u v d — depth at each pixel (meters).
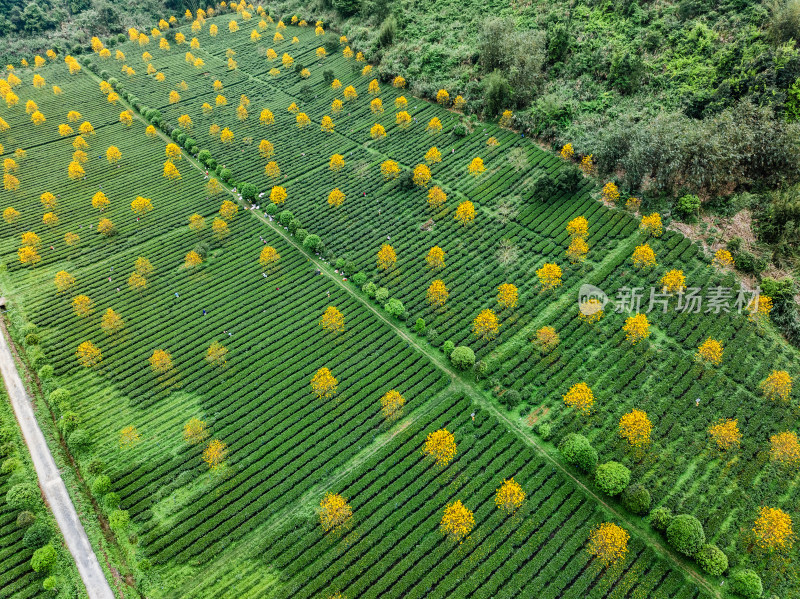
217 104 135.25
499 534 55.19
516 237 88.56
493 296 80.25
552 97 104.31
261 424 67.56
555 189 92.50
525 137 108.06
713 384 66.38
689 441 61.34
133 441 66.31
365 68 135.12
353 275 85.81
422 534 55.94
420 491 59.66
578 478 59.47
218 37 174.75
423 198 99.38
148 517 58.84
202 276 90.06
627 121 92.69
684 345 70.75
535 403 66.62
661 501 56.53
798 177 80.81
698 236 82.94
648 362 69.50
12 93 138.75
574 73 109.06
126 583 54.50
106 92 146.62
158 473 62.78
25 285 89.81
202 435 64.56
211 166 114.62
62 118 136.25
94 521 59.34
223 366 75.00
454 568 53.53
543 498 57.91
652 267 79.50
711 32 98.88
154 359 70.81
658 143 84.38
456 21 136.00
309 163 113.25
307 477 61.62
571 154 98.38
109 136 129.00
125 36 176.00
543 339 68.75
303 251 93.00
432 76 125.50
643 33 108.00
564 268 82.00
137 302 86.00
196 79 151.12
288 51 159.25
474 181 100.75
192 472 62.66
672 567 52.16
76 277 91.25
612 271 80.50
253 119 130.50
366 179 106.06
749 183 84.38
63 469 63.97
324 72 138.75
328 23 166.38
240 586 53.31
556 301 78.25
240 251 94.38
